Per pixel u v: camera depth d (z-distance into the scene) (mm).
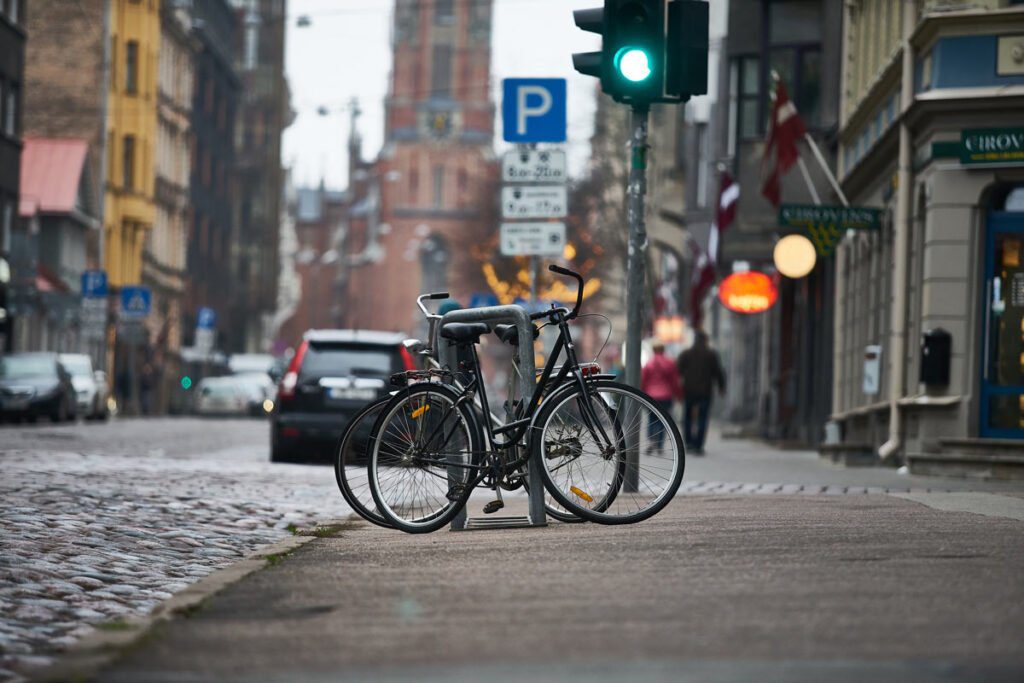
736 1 52344
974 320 29031
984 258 29125
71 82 102688
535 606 10430
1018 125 28531
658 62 19984
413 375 15945
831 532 14695
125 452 36531
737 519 16453
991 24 28562
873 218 35375
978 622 9531
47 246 96625
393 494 15641
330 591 11508
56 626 10992
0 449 33406
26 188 96750
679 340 74062
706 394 42688
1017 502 19062
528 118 31875
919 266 31031
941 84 28922
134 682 8156
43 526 17000
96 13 102938
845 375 42375
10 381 60219
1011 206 29078
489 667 8344
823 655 8500
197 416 97188
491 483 15922
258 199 185250
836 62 44188
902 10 32688
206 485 24094
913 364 31375
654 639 9062
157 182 119750
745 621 9617
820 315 48094
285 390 34281
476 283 135250
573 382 15805
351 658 8773
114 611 11883
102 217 103312
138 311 84062
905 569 11922
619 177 104562
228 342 157125
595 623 9672
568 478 15742
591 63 20219
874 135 37094
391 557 13641
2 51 76812
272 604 10930
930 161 29500
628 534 14797
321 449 38938
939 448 29125
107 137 104688
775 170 39531
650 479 15758
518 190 32125
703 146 71688
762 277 46656
